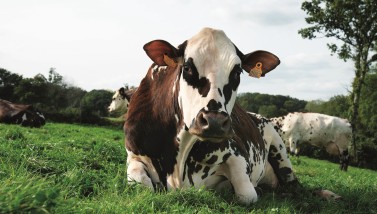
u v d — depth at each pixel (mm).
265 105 74375
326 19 29828
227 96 4512
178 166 5227
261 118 7457
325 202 5992
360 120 48031
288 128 20406
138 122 5465
